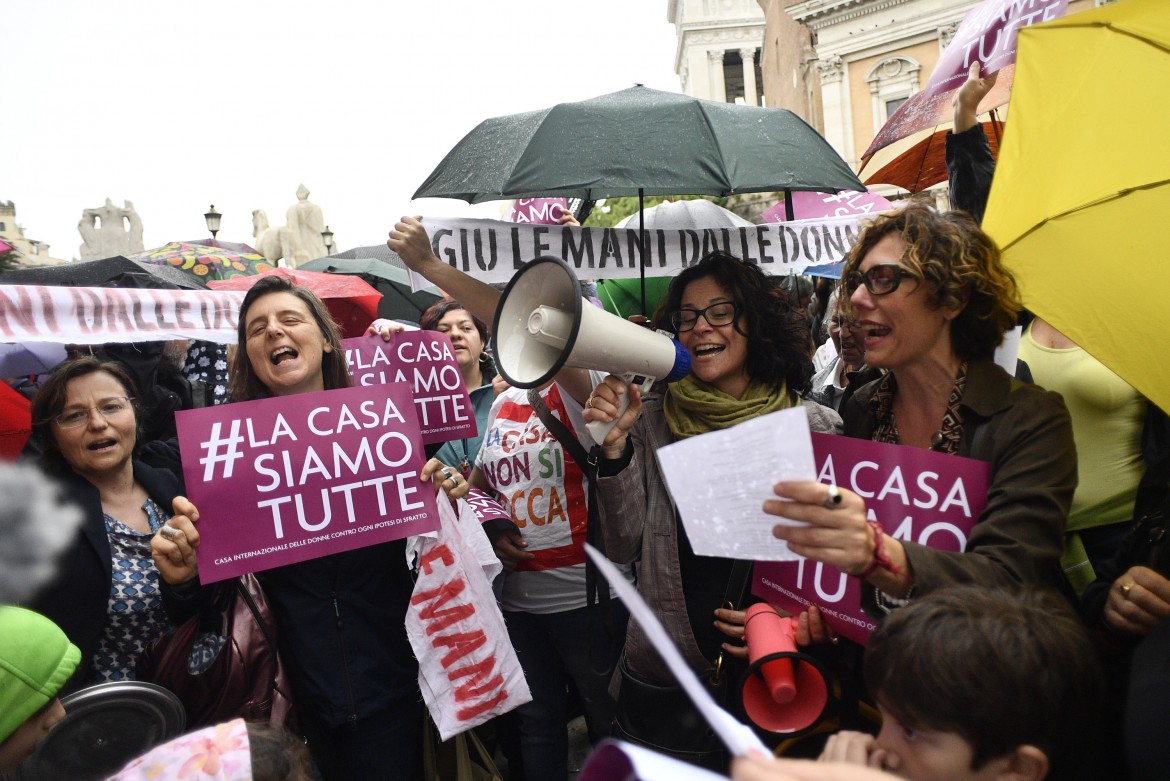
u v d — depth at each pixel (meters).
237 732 1.34
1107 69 1.80
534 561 3.00
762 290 2.29
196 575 2.21
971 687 1.20
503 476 3.06
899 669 1.26
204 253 6.62
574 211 4.03
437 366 3.53
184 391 4.54
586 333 1.92
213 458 2.24
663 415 2.34
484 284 2.68
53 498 2.24
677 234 2.94
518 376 2.01
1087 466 2.24
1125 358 1.76
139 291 3.26
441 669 2.43
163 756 1.30
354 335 6.03
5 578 2.14
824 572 1.93
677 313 2.30
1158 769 1.26
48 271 5.59
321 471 2.34
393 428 2.45
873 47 26.50
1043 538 1.64
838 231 3.09
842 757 1.27
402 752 2.46
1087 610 1.81
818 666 1.77
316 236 26.23
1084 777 1.67
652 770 0.76
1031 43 1.91
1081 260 1.83
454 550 2.51
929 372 1.89
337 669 2.33
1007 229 1.93
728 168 2.39
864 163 4.17
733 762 0.75
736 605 2.11
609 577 0.73
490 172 2.48
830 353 4.73
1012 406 1.76
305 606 2.34
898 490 1.83
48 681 1.74
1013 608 1.29
